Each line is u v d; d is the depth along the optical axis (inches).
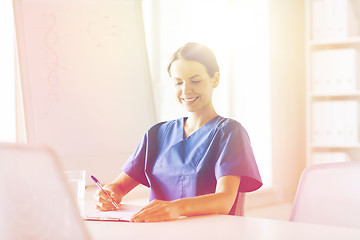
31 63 91.1
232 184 56.2
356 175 54.2
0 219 24.5
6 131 99.7
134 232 40.6
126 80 100.3
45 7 94.1
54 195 24.4
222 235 38.6
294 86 160.1
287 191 157.5
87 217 49.2
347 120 147.1
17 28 90.7
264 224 43.6
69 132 92.7
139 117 100.7
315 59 150.3
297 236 37.6
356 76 151.7
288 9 157.5
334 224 54.2
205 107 64.2
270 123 150.6
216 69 65.0
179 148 63.3
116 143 97.3
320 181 55.9
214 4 153.0
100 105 96.7
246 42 155.0
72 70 95.0
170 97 141.7
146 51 103.7
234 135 60.2
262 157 153.0
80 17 97.3
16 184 23.5
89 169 93.6
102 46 98.7
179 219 47.5
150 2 138.9
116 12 101.4
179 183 61.8
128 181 67.8
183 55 63.4
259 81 152.4
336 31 147.5
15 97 99.3
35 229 24.0
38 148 23.9
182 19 145.3
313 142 151.6
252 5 153.3
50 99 92.0
